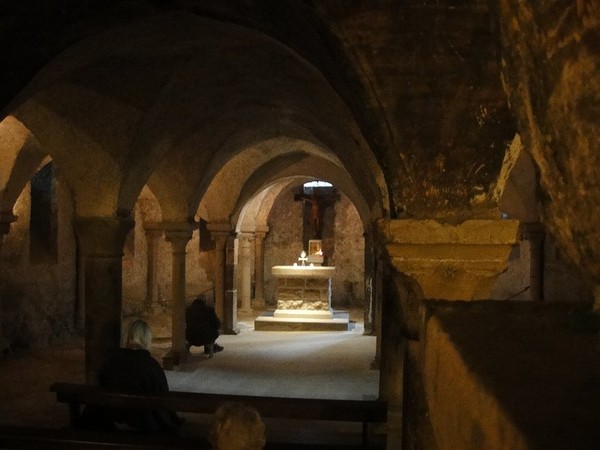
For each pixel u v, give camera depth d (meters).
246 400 5.37
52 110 6.89
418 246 3.48
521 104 1.11
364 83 3.28
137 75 6.67
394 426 6.55
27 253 12.53
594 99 0.85
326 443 5.16
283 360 11.61
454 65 3.21
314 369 10.83
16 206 12.20
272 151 12.77
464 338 1.53
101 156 7.28
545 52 0.96
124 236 7.68
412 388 3.66
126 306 16.97
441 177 3.44
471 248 3.46
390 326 6.75
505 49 1.14
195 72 6.91
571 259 1.06
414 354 3.67
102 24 4.50
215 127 9.59
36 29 4.13
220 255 14.45
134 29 4.88
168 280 18.12
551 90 0.96
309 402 5.33
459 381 1.30
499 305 2.00
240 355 12.04
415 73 3.24
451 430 1.37
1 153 10.65
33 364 10.97
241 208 14.42
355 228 20.39
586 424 0.94
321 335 14.70
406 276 3.56
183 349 10.95
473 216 3.45
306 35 3.65
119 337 7.67
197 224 11.24
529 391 1.11
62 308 13.76
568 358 1.34
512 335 1.56
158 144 7.89
